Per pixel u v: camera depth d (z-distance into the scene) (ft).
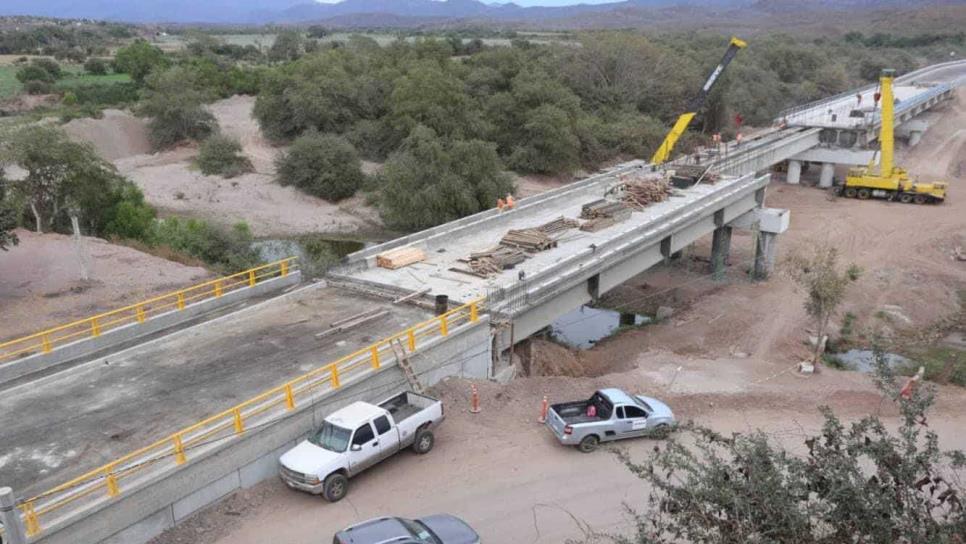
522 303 88.84
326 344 77.30
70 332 90.27
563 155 255.29
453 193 194.49
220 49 534.37
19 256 119.34
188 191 224.53
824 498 29.12
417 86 256.93
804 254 167.32
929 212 205.67
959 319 135.33
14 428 61.31
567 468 66.49
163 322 83.15
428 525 52.16
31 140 138.31
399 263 101.76
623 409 70.59
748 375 100.58
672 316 133.08
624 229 122.83
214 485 58.03
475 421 74.38
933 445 29.99
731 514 28.91
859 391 89.25
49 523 48.44
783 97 379.14
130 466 53.16
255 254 152.46
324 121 273.54
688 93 322.55
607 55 320.09
